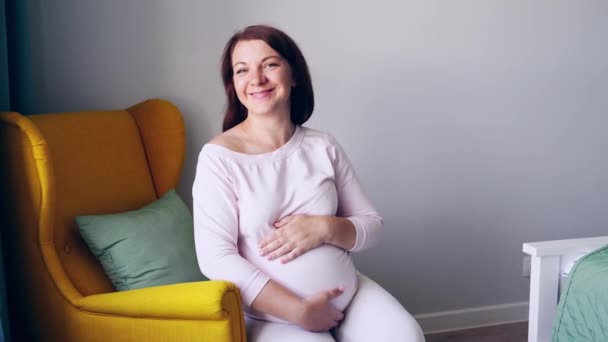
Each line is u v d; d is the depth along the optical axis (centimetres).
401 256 273
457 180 275
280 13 245
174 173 227
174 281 189
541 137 283
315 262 167
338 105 256
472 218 280
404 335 158
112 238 187
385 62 258
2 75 183
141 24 234
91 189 198
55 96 229
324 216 173
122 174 210
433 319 279
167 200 212
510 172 282
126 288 186
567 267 194
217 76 243
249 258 168
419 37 261
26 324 183
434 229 276
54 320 177
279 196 171
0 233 173
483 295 287
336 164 186
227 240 165
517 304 291
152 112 226
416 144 268
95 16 230
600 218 298
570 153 288
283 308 160
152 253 189
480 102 272
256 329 165
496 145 278
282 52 176
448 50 265
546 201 289
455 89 268
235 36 179
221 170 168
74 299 171
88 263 190
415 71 262
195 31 239
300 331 161
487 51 270
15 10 203
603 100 289
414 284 277
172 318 155
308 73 186
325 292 165
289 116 183
